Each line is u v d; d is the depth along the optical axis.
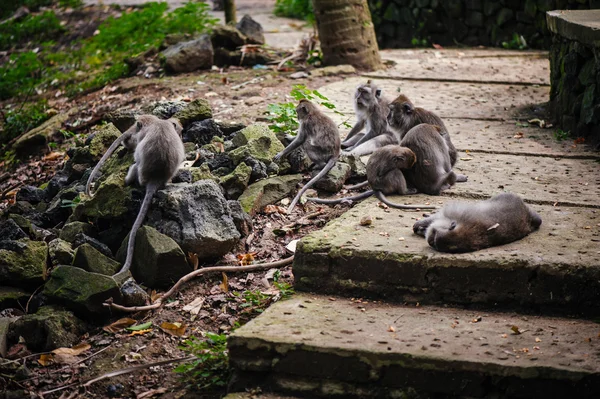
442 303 7.00
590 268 6.68
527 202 8.45
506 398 5.79
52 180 10.47
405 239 7.42
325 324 6.55
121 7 26.19
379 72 15.52
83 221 9.02
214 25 19.77
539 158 10.16
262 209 9.06
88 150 10.41
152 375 6.82
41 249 8.28
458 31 20.17
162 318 7.57
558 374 5.68
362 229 7.73
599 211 8.14
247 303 7.55
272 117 11.42
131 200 8.65
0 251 8.14
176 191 8.36
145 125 8.88
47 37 24.56
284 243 8.49
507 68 16.05
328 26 15.52
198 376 6.74
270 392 6.25
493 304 6.89
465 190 8.84
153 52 17.20
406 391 5.98
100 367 6.98
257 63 16.44
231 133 10.78
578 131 11.09
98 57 19.62
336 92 13.63
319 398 6.15
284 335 6.30
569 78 11.33
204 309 7.66
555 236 7.43
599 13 12.23
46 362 7.11
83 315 7.66
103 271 8.02
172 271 8.00
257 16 25.41
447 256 6.96
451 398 5.90
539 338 6.24
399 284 7.07
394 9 21.94
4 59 23.36
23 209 10.12
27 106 17.05
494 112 12.58
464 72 15.59
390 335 6.32
